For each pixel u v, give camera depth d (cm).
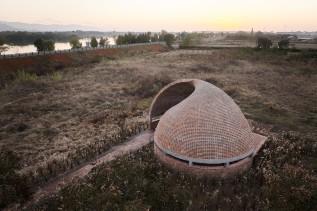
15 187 1333
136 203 1241
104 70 5159
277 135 2106
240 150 1496
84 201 1269
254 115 2614
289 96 3444
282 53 7088
